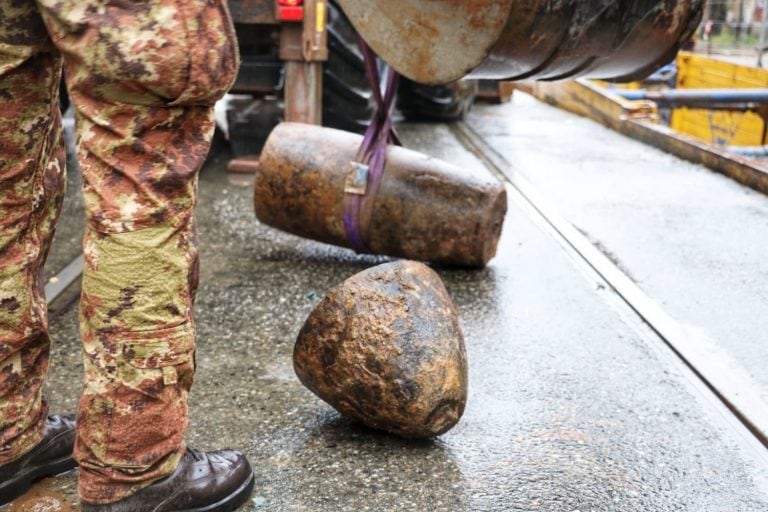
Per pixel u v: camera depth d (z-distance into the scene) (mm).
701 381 2719
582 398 2586
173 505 1807
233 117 5438
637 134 7180
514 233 4340
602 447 2299
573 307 3336
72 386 2566
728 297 3479
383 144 3600
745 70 8641
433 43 2266
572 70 2406
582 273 3738
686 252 4074
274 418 2418
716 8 17531
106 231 1587
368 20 2385
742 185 5500
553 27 2174
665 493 2084
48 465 2025
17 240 1812
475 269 3752
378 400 2191
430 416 2182
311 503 2002
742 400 2564
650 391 2646
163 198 1604
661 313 3264
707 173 5852
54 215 1938
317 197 3664
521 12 2111
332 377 2234
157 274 1619
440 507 1997
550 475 2148
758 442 2352
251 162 5438
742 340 3047
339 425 2383
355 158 3641
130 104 1551
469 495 2049
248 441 2285
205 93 1577
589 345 2980
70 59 1557
